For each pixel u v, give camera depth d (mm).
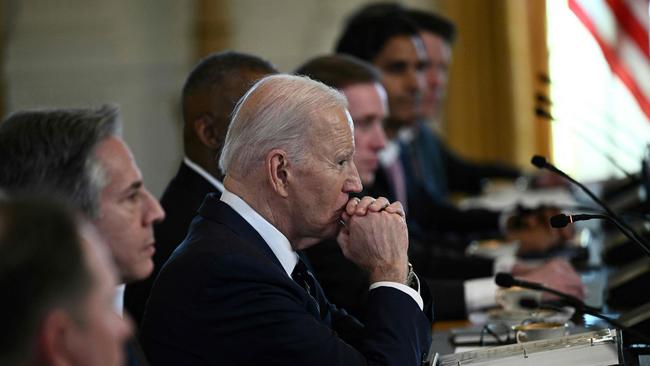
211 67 6453
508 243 9859
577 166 18953
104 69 18266
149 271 4430
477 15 19203
